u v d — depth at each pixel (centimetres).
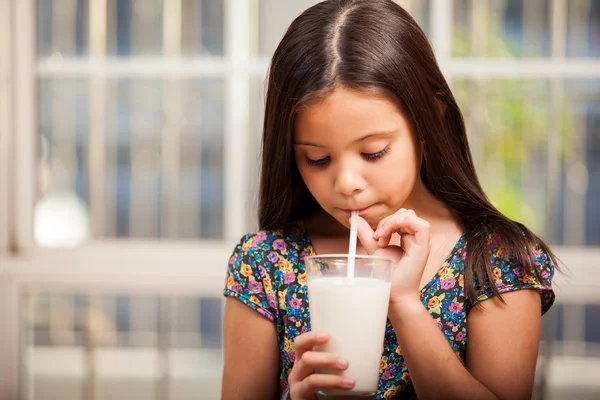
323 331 105
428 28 227
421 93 124
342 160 119
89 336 231
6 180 228
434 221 141
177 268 228
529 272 132
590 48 229
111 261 229
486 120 229
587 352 223
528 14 228
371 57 118
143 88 233
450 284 136
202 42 232
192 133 232
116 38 233
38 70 232
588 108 229
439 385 116
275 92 127
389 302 117
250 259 142
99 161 235
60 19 232
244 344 139
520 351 130
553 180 231
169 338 231
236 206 231
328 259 106
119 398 232
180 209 234
